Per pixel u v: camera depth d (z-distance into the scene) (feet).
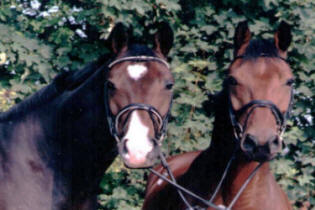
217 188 10.41
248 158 9.71
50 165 9.31
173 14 16.47
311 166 16.69
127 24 15.92
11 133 9.47
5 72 16.49
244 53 10.27
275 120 9.69
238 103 9.95
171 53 16.35
